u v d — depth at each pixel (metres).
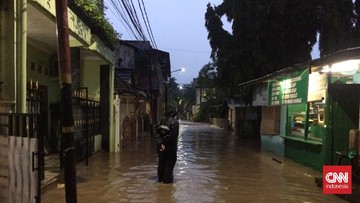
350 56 8.85
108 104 15.80
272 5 19.69
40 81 12.88
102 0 13.00
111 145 15.84
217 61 22.27
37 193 5.50
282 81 14.65
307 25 19.97
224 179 9.98
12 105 6.88
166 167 9.33
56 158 11.80
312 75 11.80
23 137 5.69
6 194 5.93
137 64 34.09
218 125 43.00
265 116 17.27
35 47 12.31
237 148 18.08
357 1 20.25
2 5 6.91
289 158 14.09
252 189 8.83
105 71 15.77
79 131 11.91
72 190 5.27
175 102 84.44
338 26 19.47
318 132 11.75
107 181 9.50
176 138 9.38
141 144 19.38
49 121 13.50
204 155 15.13
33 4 7.42
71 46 11.48
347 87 10.46
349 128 10.44
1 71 6.91
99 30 12.48
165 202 7.55
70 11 9.23
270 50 20.48
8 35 6.91
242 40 20.50
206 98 55.06
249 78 20.75
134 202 7.53
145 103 31.81
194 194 8.24
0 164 6.00
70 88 5.31
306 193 8.49
